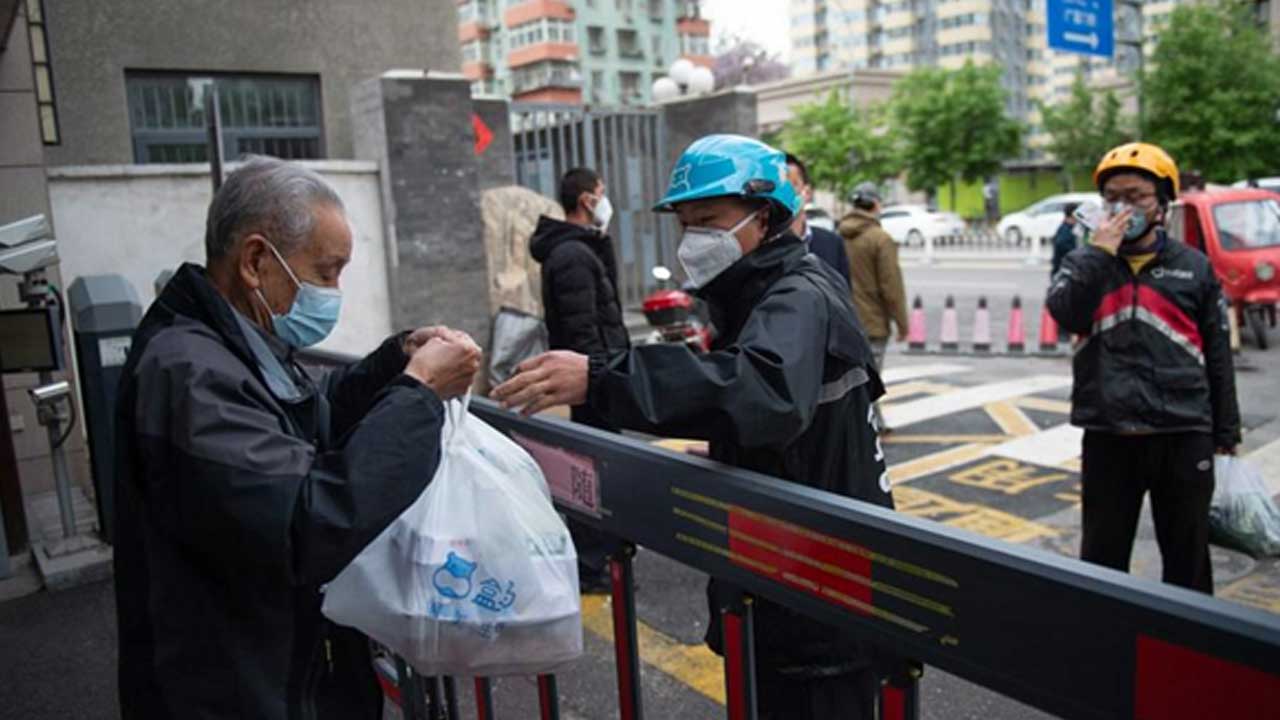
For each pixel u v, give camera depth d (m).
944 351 11.26
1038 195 54.28
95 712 3.60
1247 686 1.01
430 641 1.60
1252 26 30.47
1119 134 38.53
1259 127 28.67
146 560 1.45
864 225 6.75
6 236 4.66
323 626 1.64
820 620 1.53
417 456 1.40
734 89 10.79
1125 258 3.48
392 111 8.20
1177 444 3.48
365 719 1.78
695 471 1.75
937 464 6.46
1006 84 94.56
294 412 1.58
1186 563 3.54
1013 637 1.24
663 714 3.39
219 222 1.53
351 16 9.59
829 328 1.81
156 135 8.81
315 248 1.54
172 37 8.70
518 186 10.68
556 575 1.66
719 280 2.00
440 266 8.53
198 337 1.45
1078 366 3.63
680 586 4.47
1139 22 17.86
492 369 8.47
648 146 11.27
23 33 5.63
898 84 45.09
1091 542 3.71
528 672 1.66
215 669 1.43
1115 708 1.14
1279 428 7.02
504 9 91.81
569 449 2.12
